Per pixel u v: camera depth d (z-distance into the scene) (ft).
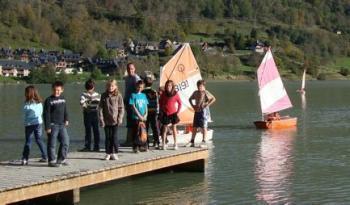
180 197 70.95
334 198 71.61
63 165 68.39
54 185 61.46
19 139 132.67
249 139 132.77
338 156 106.22
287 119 161.38
